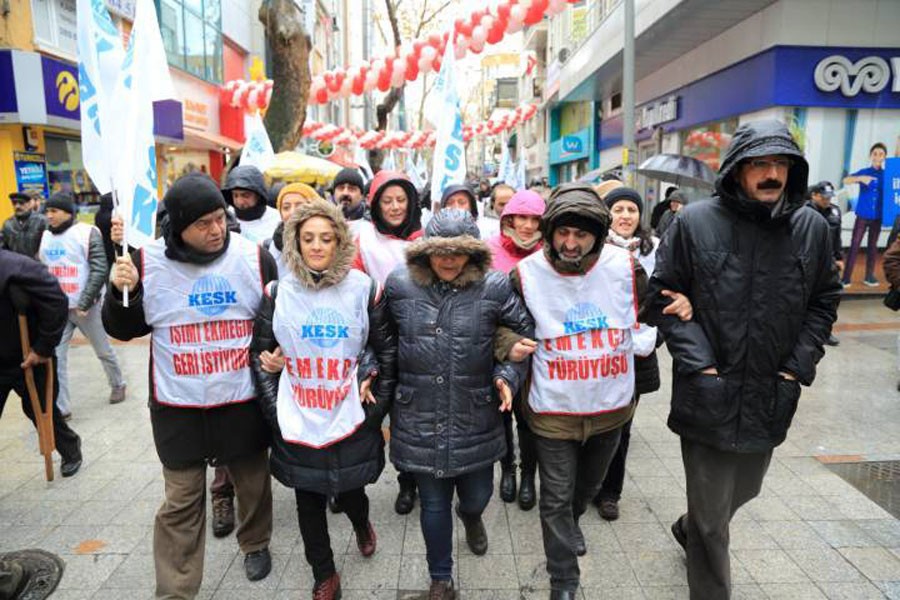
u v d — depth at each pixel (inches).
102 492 154.5
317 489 106.4
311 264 104.8
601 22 577.0
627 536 133.4
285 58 330.6
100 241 204.8
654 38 459.5
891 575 118.2
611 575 119.9
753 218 91.7
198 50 603.5
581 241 106.8
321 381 105.7
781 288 91.3
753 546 127.8
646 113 617.6
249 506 117.7
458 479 113.3
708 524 98.6
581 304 109.3
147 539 133.9
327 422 105.4
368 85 353.1
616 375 110.3
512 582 118.4
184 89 567.5
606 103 828.0
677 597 113.4
